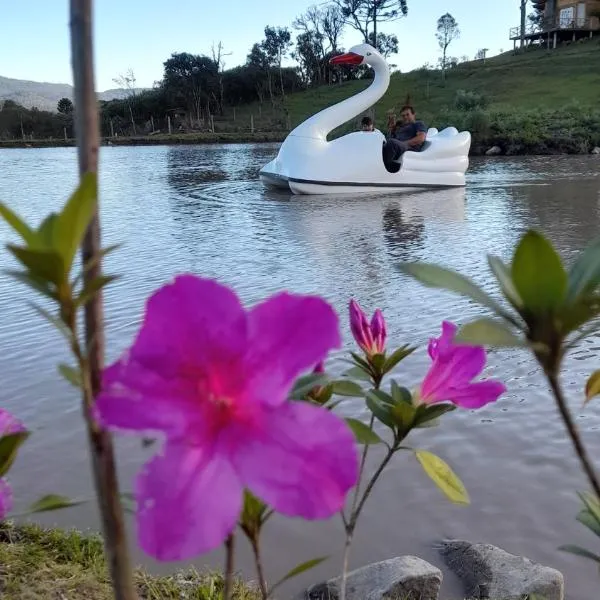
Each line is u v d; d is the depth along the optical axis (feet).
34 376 15.11
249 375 2.44
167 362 2.41
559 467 10.89
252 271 24.70
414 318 18.43
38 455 11.61
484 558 8.75
